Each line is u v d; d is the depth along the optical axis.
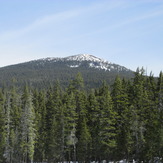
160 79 55.53
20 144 61.81
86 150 58.44
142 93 52.84
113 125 53.91
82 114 60.62
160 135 42.88
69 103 57.91
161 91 51.44
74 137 56.91
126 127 49.47
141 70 56.38
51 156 64.06
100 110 53.47
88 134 56.19
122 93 54.59
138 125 48.03
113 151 52.56
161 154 43.78
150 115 49.34
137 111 50.38
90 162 63.62
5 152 66.69
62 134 57.91
